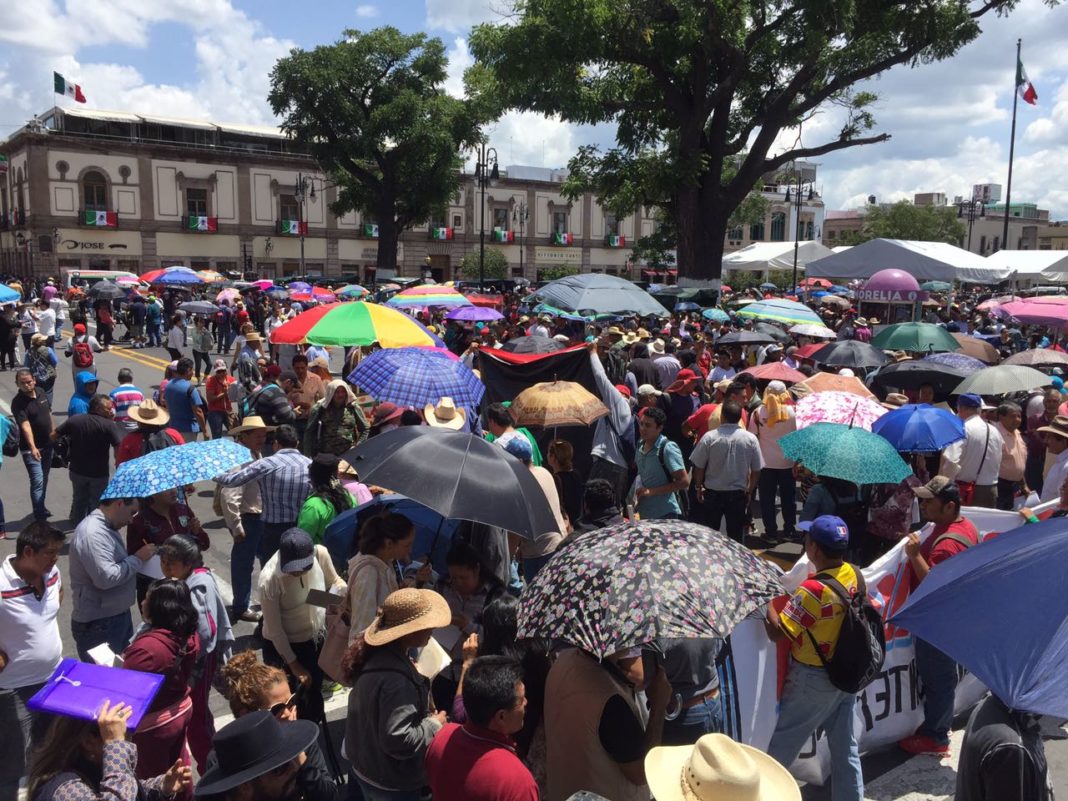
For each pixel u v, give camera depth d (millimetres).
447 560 4398
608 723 2936
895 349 12117
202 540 5734
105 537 4934
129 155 53219
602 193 24953
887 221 66000
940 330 11961
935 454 7895
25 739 4316
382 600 4109
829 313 26047
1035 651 2211
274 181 58281
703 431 8953
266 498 6328
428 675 3861
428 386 6973
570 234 71062
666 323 19125
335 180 50188
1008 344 17609
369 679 3299
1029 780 2643
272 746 2717
